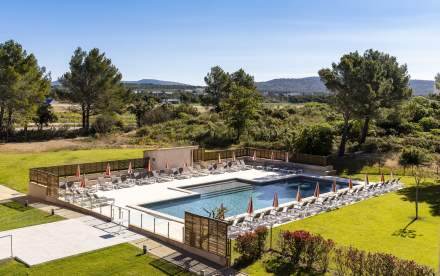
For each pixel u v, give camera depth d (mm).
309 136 41125
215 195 30281
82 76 58344
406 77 41281
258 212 22000
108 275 14750
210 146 52625
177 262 16031
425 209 25219
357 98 39469
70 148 48438
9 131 55375
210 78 78312
